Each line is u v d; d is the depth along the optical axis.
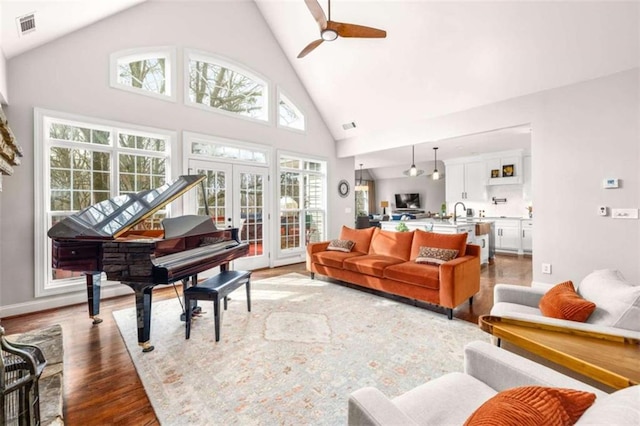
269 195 5.46
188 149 4.39
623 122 3.14
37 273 3.25
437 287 3.06
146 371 2.06
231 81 5.44
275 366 2.12
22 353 1.08
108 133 3.80
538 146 3.73
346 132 6.35
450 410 1.05
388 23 4.02
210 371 2.06
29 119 3.19
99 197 3.72
